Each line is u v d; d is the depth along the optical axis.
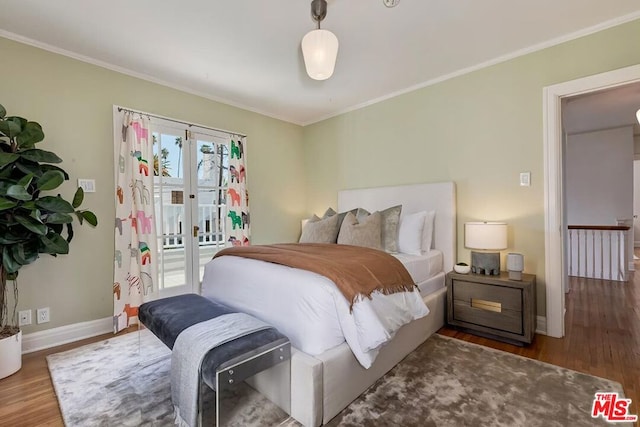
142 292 2.90
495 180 2.86
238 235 3.77
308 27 2.29
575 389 1.77
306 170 4.69
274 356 1.48
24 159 2.15
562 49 2.48
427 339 2.49
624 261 4.52
